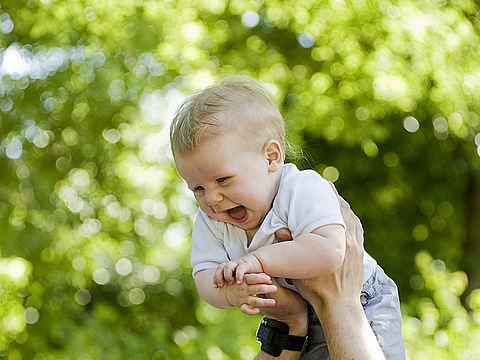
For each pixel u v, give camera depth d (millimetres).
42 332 5965
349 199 6730
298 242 1566
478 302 5195
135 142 6074
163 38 5660
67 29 5668
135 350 5121
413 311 6074
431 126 6484
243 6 5570
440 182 6980
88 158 6172
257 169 1641
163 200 6273
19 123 5953
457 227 7023
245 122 1645
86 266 6426
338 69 5805
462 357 4633
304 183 1654
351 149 6570
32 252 6031
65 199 6133
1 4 5742
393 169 6633
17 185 5984
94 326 5445
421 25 5297
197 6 5598
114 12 5582
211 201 1631
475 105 5777
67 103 5922
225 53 6027
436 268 6734
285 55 6098
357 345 1593
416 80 5500
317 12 5512
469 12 5773
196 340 5141
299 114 5859
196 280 1728
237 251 1711
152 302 7004
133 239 6457
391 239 6965
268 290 1515
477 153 6480
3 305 5863
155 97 5938
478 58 5660
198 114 1637
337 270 1658
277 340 1748
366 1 5402
